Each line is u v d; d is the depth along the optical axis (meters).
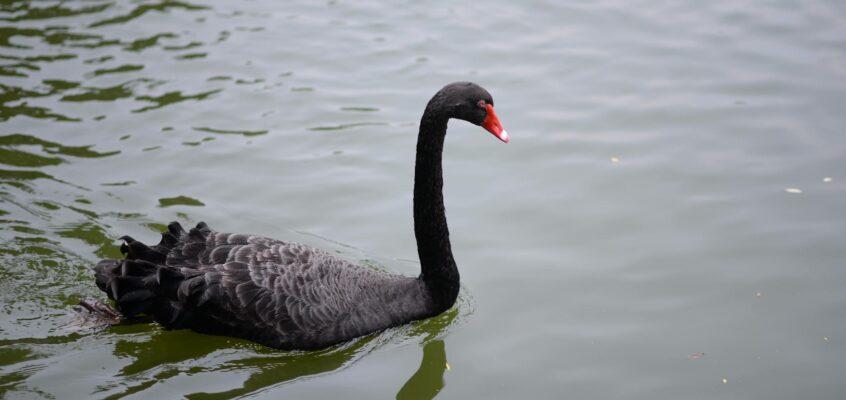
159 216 10.73
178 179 11.49
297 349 8.76
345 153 12.18
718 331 9.16
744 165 11.74
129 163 11.70
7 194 10.83
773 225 10.65
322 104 13.17
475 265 10.28
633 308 9.54
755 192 11.23
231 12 15.74
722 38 14.63
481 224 10.95
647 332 9.20
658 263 10.19
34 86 13.21
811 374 8.54
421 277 9.48
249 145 12.24
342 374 8.65
